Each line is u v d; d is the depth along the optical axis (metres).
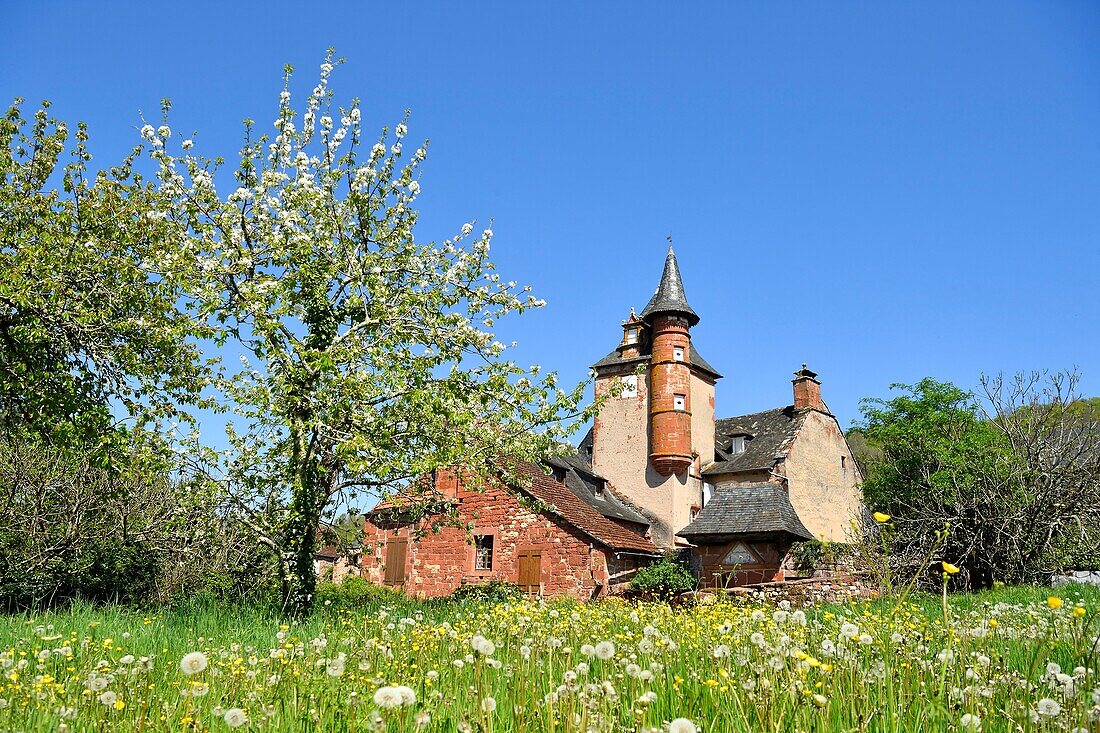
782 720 3.46
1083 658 4.45
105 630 8.76
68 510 17.86
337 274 15.48
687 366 36.06
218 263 14.12
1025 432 23.23
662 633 6.87
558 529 26.19
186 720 3.55
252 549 17.44
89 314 13.51
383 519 18.08
